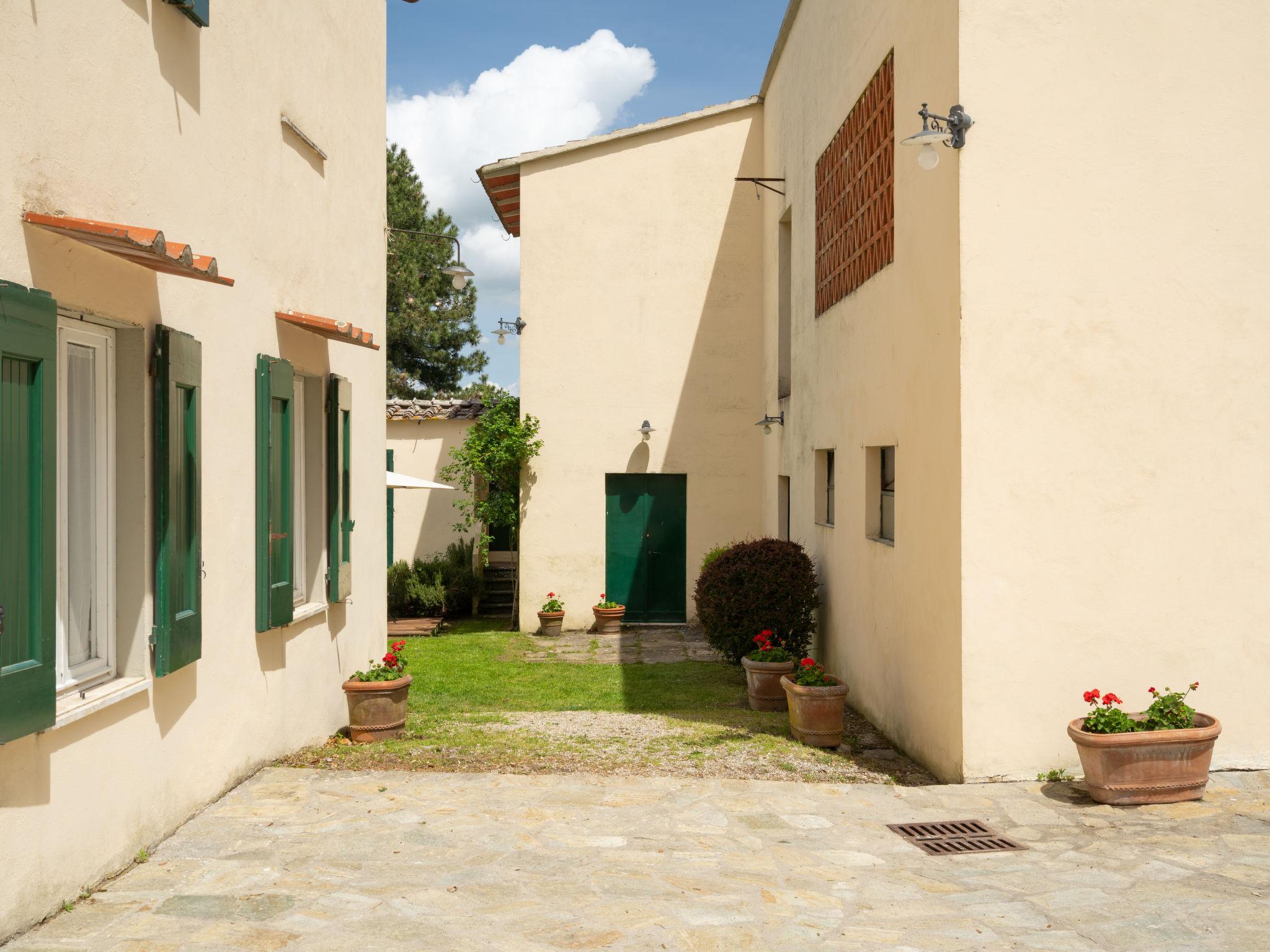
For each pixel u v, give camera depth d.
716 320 15.80
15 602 3.72
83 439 4.65
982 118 6.54
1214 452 6.62
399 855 4.99
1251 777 6.51
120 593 4.83
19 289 3.67
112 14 4.51
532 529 15.82
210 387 5.70
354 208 8.77
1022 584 6.54
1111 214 6.58
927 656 7.21
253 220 6.36
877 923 4.23
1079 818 5.77
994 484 6.54
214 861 4.83
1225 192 6.62
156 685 5.01
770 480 14.92
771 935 4.09
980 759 6.52
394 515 18.08
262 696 6.57
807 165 11.89
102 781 4.46
